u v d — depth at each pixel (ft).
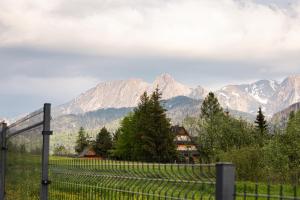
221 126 331.77
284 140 190.08
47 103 35.65
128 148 394.52
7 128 49.70
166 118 364.58
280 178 19.01
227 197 17.19
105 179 28.40
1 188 49.14
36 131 37.78
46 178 35.81
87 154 532.32
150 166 23.13
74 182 33.63
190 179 19.95
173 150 359.66
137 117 374.02
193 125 435.53
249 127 334.44
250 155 148.97
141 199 23.86
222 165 17.29
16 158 44.62
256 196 16.26
